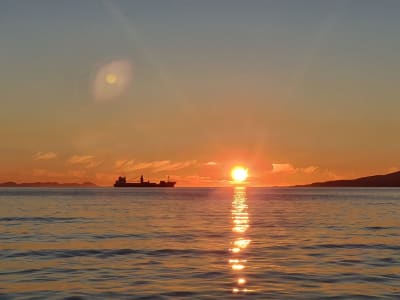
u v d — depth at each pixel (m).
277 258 38.91
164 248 44.84
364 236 55.19
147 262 37.09
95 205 139.62
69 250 43.53
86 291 27.44
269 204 150.62
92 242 49.34
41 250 43.53
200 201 175.62
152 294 26.72
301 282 29.70
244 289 27.84
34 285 28.94
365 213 101.00
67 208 121.88
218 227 66.94
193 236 55.09
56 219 82.56
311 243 48.69
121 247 45.53
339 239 52.19
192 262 37.03
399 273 32.53
